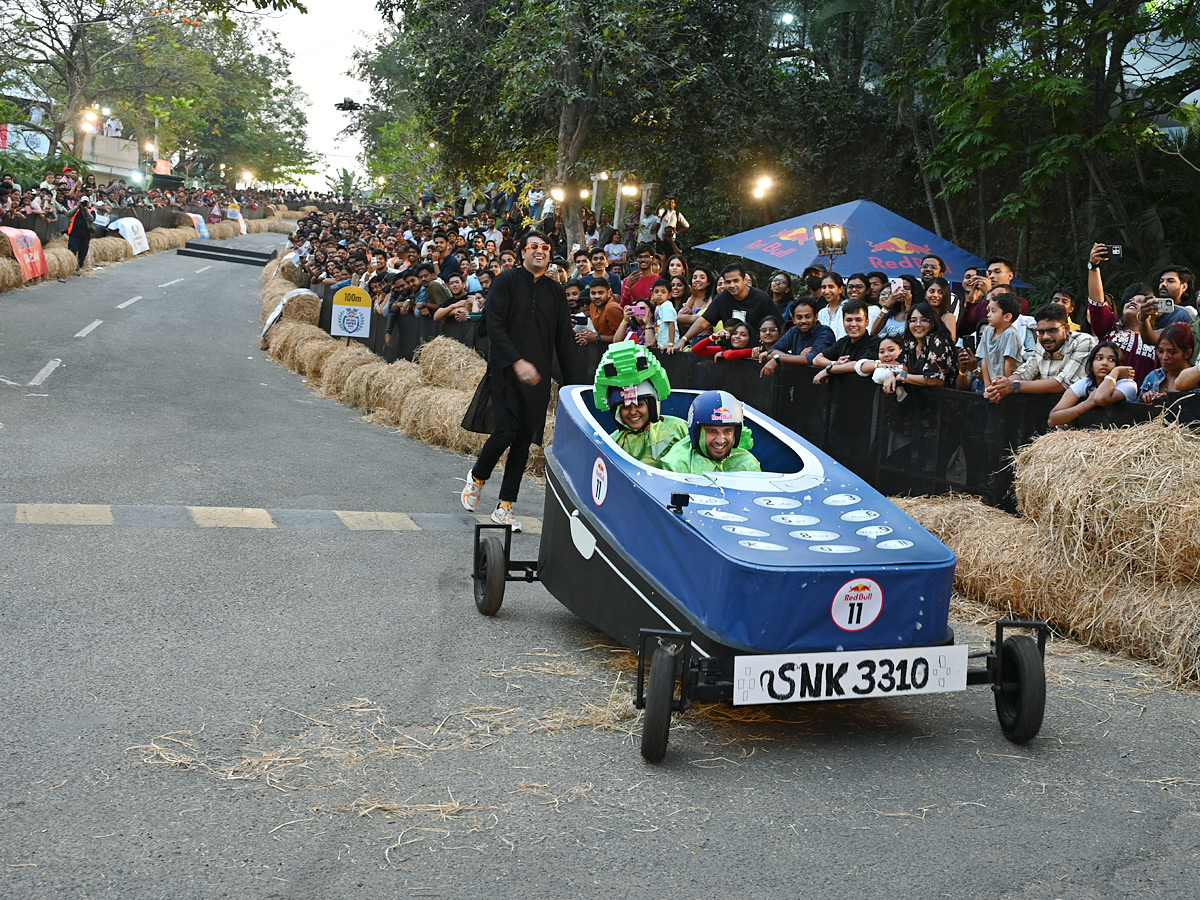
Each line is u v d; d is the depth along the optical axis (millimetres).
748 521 4109
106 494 7332
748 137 18656
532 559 6512
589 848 3031
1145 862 3068
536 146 18344
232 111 62688
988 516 6113
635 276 12172
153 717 3818
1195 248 12477
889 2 17969
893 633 3809
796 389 7961
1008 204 12266
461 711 4055
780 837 3148
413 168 37125
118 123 44062
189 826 3047
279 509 7426
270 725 3814
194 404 11945
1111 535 5113
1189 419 5250
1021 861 3049
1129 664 5004
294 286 25312
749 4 19172
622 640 4391
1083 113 12398
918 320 6812
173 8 40188
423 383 11992
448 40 19016
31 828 2980
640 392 4980
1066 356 6102
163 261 35625
